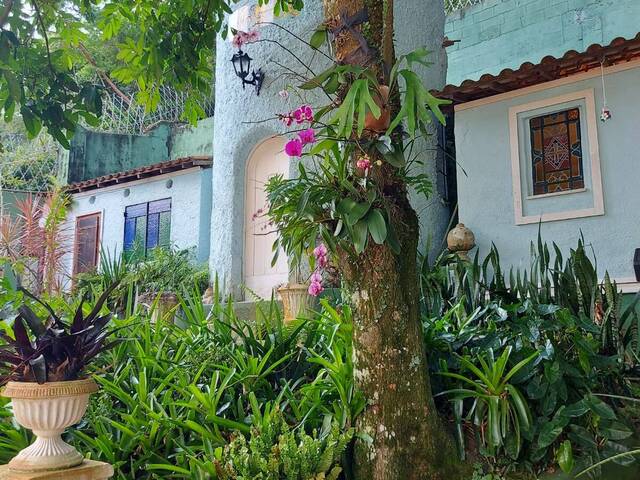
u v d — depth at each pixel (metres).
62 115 4.48
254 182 9.37
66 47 4.89
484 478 3.36
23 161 15.71
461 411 3.52
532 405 3.71
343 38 3.42
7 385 2.59
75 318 2.75
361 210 3.15
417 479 3.20
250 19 9.38
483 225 7.69
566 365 3.70
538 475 3.48
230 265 9.09
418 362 3.34
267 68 9.06
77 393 2.56
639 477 3.54
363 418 3.30
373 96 3.22
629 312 4.37
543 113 7.47
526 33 10.02
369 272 3.34
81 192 13.75
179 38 4.97
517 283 4.58
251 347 4.24
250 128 9.15
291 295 6.70
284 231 3.64
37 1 4.74
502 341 3.84
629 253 6.73
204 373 4.08
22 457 2.54
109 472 2.65
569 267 4.51
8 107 4.20
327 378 3.80
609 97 7.02
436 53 9.60
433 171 8.91
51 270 10.23
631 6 9.09
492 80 7.38
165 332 4.67
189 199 11.85
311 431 3.55
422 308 4.70
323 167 3.46
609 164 6.96
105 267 8.53
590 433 3.62
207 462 3.06
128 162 15.03
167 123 15.67
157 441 3.46
